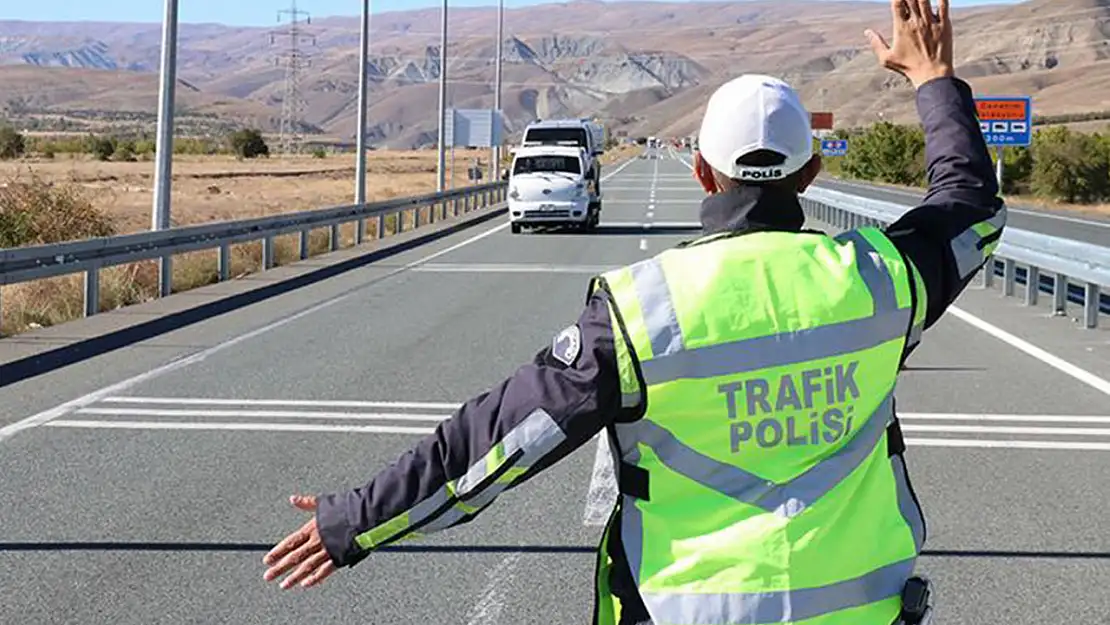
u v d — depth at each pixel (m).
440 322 16.97
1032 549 7.25
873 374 2.85
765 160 2.89
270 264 24.55
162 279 20.02
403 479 2.75
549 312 18.00
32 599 6.40
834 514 2.76
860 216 34.53
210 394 11.89
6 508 8.04
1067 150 74.56
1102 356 14.18
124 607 6.30
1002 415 11.02
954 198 3.10
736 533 2.73
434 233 34.09
